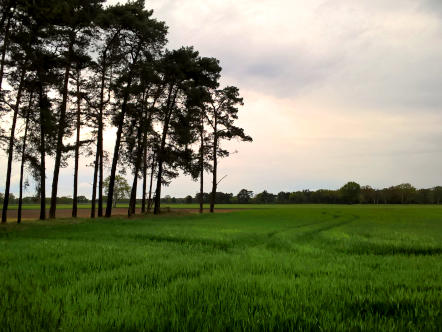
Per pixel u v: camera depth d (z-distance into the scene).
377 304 3.80
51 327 2.89
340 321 3.18
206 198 189.25
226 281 4.82
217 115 43.69
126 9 28.47
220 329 2.86
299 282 4.93
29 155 22.25
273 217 34.16
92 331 2.82
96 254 7.52
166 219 28.67
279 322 3.08
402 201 176.50
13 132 20.94
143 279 5.01
